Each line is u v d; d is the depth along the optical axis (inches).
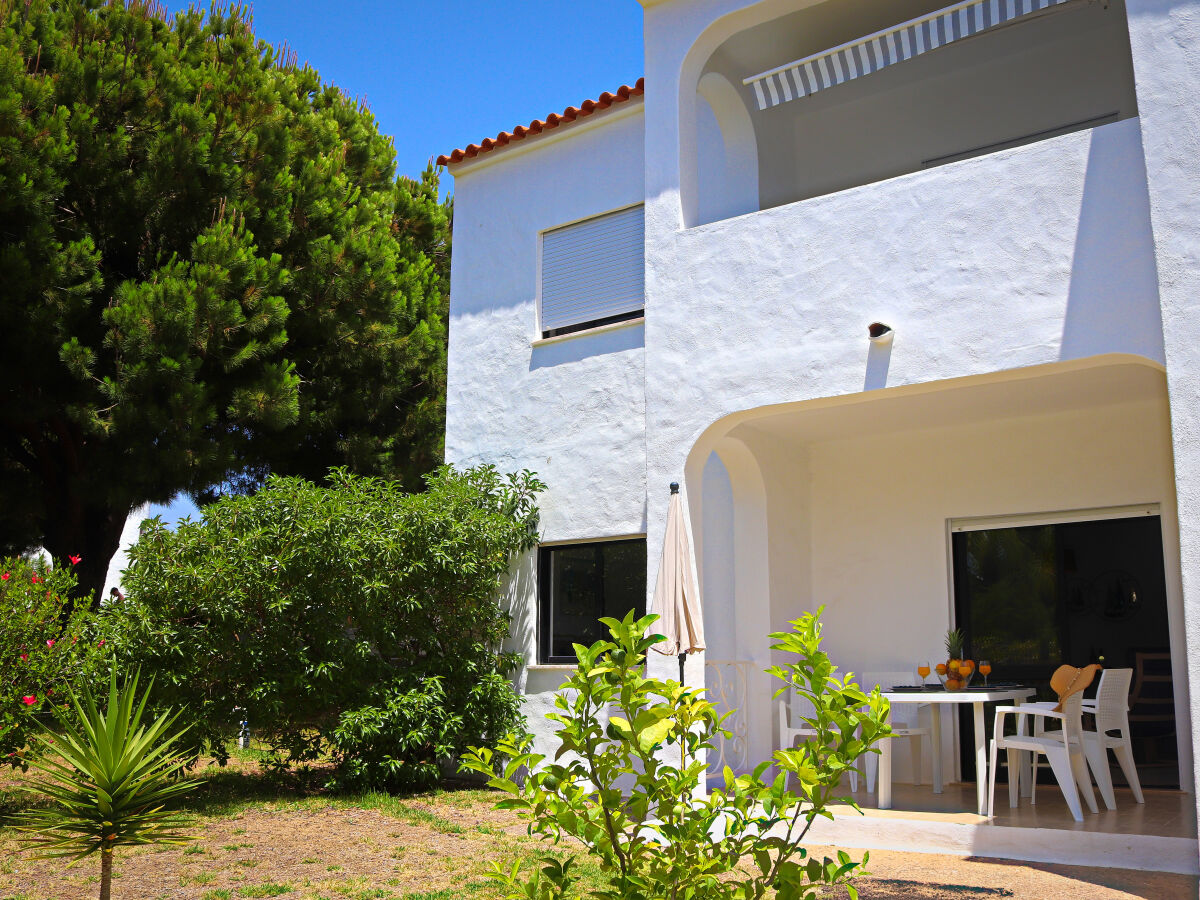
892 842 302.4
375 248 606.9
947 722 398.0
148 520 390.6
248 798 385.7
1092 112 390.6
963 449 404.8
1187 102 259.0
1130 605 372.2
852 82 407.5
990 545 404.2
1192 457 244.2
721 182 442.9
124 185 507.2
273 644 388.5
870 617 416.5
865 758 361.4
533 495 457.1
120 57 508.4
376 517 410.6
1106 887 246.2
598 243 462.9
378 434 669.3
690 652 317.4
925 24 346.9
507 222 498.0
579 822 137.9
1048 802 336.5
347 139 716.0
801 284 325.1
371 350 617.3
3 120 450.9
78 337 490.0
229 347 521.7
